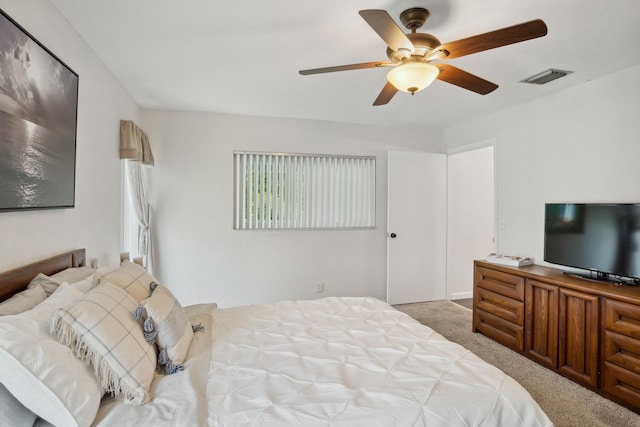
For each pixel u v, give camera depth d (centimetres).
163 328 149
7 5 136
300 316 213
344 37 208
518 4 170
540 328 273
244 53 231
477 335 336
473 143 411
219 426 109
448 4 170
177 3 173
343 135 427
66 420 104
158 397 124
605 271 252
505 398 126
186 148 376
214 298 387
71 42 196
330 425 110
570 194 294
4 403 99
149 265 356
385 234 446
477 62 242
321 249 421
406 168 440
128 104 314
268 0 170
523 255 339
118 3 173
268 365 149
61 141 179
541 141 321
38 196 157
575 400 223
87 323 120
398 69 175
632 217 236
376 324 198
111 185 268
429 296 452
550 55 231
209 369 147
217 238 386
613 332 221
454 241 473
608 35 203
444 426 115
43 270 158
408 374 140
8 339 101
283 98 329
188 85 292
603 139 269
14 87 137
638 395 207
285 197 411
